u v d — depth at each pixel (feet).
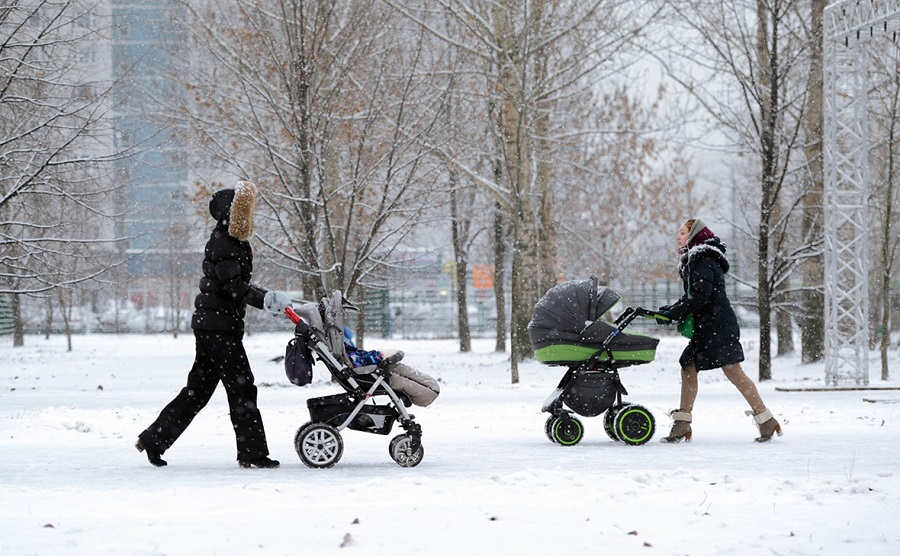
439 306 612.29
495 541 45.75
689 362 96.48
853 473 70.38
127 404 152.56
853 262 190.60
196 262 541.75
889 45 238.89
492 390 182.91
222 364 76.54
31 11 171.01
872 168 285.64
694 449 89.45
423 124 219.20
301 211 207.72
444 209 331.98
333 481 67.46
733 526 49.93
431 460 81.82
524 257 275.80
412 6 235.20
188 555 42.24
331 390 191.93
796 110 273.33
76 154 198.29
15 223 183.01
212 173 223.71
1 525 49.34
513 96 244.01
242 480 68.69
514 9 241.55
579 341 93.61
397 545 44.73
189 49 218.59
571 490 61.36
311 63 198.39
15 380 223.51
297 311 78.54
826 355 190.29
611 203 345.10
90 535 46.60
